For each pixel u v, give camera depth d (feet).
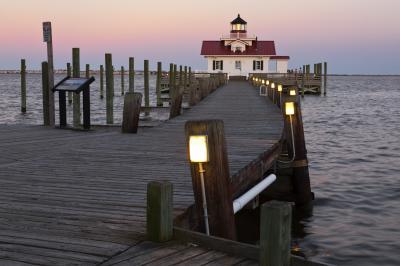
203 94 90.79
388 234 31.99
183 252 15.66
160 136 43.70
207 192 18.61
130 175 27.40
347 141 80.28
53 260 15.06
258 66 229.04
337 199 41.37
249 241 30.66
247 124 50.70
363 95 253.85
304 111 144.25
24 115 118.83
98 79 493.77
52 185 25.08
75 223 18.74
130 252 15.71
